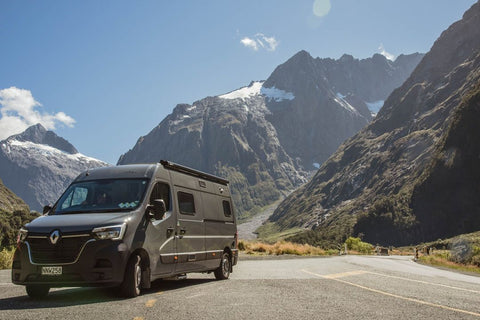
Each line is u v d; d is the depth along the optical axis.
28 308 6.91
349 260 27.38
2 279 12.52
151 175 9.66
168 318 6.02
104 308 6.86
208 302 7.61
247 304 7.41
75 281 7.80
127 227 8.31
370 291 9.50
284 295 8.68
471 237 149.75
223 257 12.77
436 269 23.92
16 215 69.31
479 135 198.88
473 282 13.70
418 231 197.38
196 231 11.16
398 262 30.80
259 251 44.25
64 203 9.11
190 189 11.34
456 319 6.23
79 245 7.88
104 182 9.44
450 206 195.38
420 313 6.68
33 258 7.94
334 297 8.41
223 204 13.40
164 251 9.48
